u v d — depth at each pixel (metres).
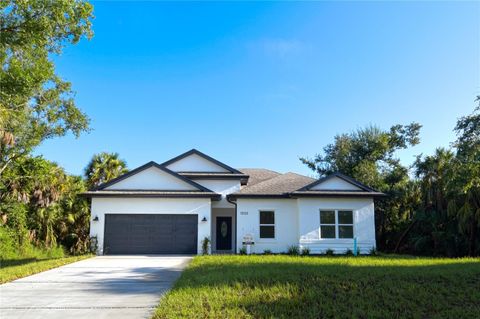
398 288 9.65
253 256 18.61
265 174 29.25
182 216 21.30
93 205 21.14
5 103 19.62
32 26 15.34
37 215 24.44
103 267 14.87
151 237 21.02
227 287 9.84
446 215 24.33
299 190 21.83
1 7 14.68
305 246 21.33
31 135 25.58
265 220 22.47
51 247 24.66
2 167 23.48
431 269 12.12
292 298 8.84
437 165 25.14
